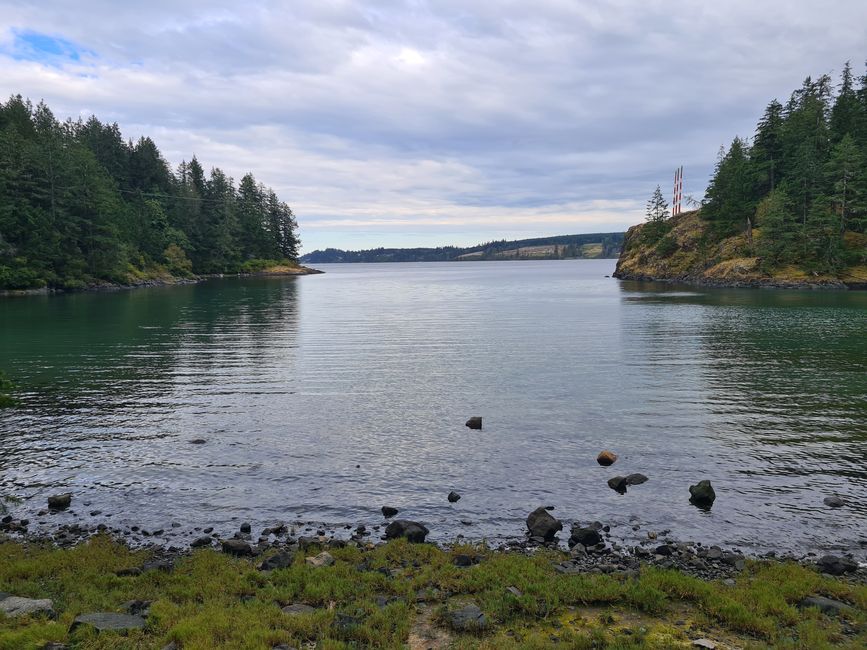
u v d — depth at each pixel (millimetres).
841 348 34812
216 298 82875
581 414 20609
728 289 92562
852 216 99812
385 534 11633
